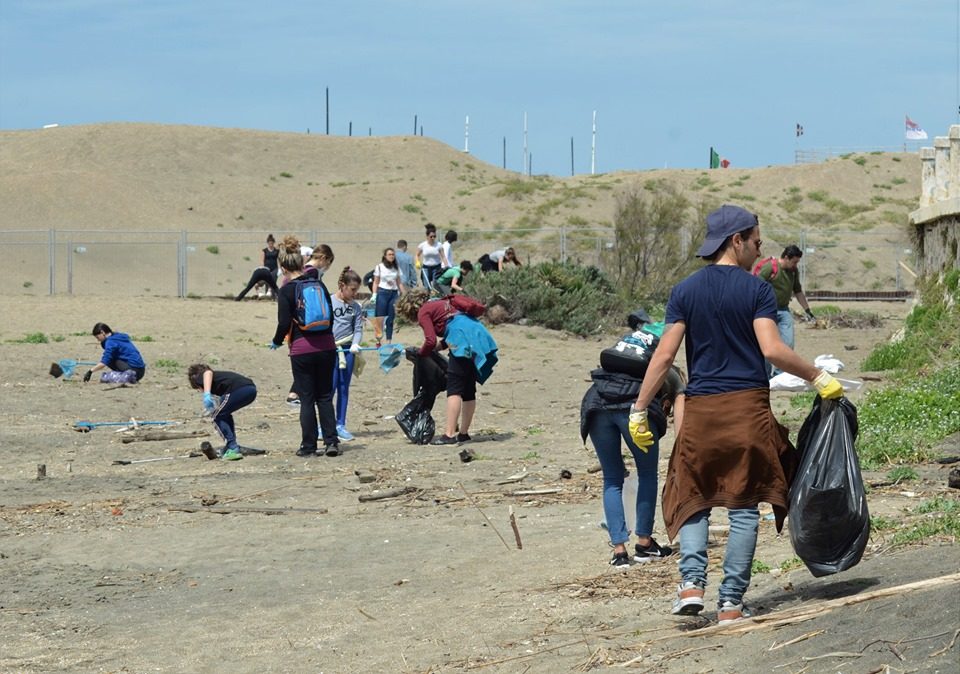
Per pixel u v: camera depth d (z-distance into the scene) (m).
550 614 8.62
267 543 11.86
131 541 12.15
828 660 6.41
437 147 124.56
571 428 19.02
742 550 7.46
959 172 24.55
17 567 11.23
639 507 10.00
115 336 24.33
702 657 6.95
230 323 35.66
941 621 6.47
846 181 102.12
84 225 85.94
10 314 36.78
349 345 18.17
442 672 7.55
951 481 11.82
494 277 35.59
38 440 18.59
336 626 8.90
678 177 105.12
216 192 98.88
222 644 8.64
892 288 68.12
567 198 95.69
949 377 17.30
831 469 7.50
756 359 7.45
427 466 15.67
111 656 8.52
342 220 95.88
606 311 36.50
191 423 20.16
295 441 18.31
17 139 114.62
